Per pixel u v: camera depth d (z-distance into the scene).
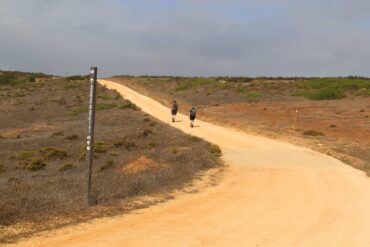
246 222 10.73
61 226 9.36
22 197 10.47
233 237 9.34
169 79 103.44
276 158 25.23
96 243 8.30
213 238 9.16
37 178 19.75
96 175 16.73
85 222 9.81
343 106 57.47
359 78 93.44
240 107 58.00
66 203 10.78
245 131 40.66
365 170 21.70
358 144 31.30
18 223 9.20
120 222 9.98
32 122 51.41
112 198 12.09
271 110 54.59
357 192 15.67
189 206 12.23
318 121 45.62
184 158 22.08
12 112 59.25
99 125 44.47
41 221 9.49
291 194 14.92
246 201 13.39
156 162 20.61
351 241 9.55
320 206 13.10
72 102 67.50
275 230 10.14
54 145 35.09
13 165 27.73
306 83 83.81
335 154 26.77
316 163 23.55
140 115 49.72
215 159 23.45
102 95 74.06
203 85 89.88
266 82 91.44
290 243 9.17
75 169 23.94
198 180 16.83
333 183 17.53
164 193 13.68
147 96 75.94
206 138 34.41
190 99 71.25
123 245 8.30
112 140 34.41
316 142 32.09
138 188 13.36
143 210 11.40
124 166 21.12
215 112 53.81
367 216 11.98
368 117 47.91
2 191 12.16
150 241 8.66
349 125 42.62
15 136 42.00
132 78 110.75
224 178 18.19
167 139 32.38
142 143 31.25
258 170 20.92
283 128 40.25
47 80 107.31
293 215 11.77
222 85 88.50
